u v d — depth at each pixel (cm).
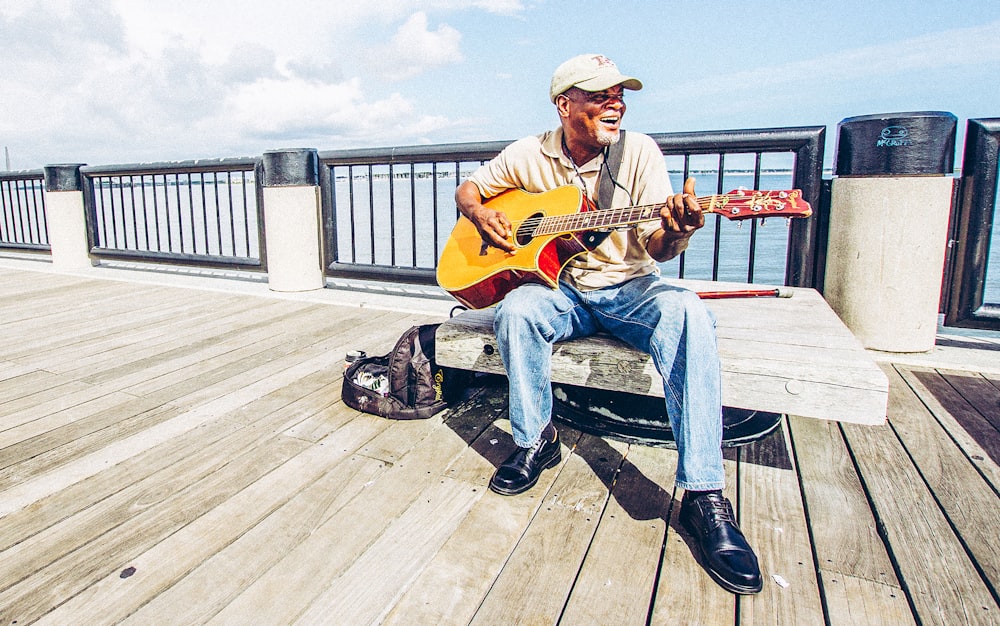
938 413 244
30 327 399
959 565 150
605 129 188
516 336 182
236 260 556
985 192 313
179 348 347
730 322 229
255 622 132
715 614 135
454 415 246
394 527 167
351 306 462
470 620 133
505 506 178
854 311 324
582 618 133
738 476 197
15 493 186
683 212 160
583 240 196
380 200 2708
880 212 308
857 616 133
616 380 198
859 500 182
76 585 144
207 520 171
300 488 189
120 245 1456
